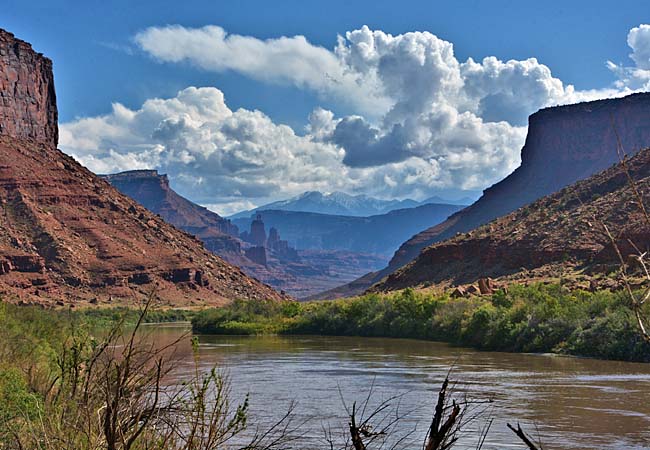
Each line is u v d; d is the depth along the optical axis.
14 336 24.72
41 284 176.75
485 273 128.25
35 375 18.22
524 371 46.84
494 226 145.75
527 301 70.69
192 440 6.67
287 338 87.75
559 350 59.41
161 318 126.12
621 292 59.91
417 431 23.95
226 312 105.75
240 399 34.12
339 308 99.12
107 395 6.28
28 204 199.88
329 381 41.59
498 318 68.50
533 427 27.73
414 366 50.31
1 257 176.12
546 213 133.38
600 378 43.09
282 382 41.25
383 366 50.50
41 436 7.59
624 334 54.72
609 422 29.11
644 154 131.62
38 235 192.00
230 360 55.41
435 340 78.56
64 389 8.09
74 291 178.50
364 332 90.56
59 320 39.16
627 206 107.06
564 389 38.22
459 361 54.19
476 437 25.39
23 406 11.77
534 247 121.69
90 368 7.02
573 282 94.69
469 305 79.31
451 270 138.75
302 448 19.34
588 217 116.88
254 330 99.25
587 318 60.78
